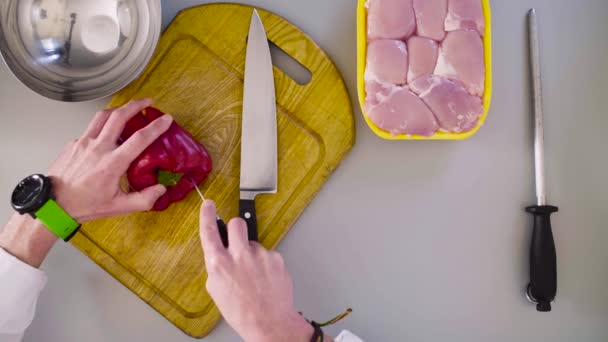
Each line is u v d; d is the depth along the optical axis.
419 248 1.02
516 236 1.02
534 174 1.02
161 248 0.99
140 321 1.03
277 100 0.99
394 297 1.02
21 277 0.91
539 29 1.04
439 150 1.03
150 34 0.98
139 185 0.94
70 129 1.04
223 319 1.02
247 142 0.96
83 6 0.99
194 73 1.01
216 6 1.01
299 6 1.04
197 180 0.96
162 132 0.88
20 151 1.04
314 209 1.03
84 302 1.04
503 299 1.02
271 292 0.80
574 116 1.03
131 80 0.95
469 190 1.03
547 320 1.02
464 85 0.90
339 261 1.03
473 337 1.02
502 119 1.03
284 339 0.79
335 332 1.03
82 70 0.99
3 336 0.92
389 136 0.93
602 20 1.04
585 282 1.02
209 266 0.80
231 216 1.00
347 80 1.03
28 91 1.04
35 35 0.97
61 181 0.89
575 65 1.04
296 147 0.99
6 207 1.04
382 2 0.91
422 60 0.90
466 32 0.90
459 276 1.02
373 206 1.03
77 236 0.99
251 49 0.98
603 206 1.03
